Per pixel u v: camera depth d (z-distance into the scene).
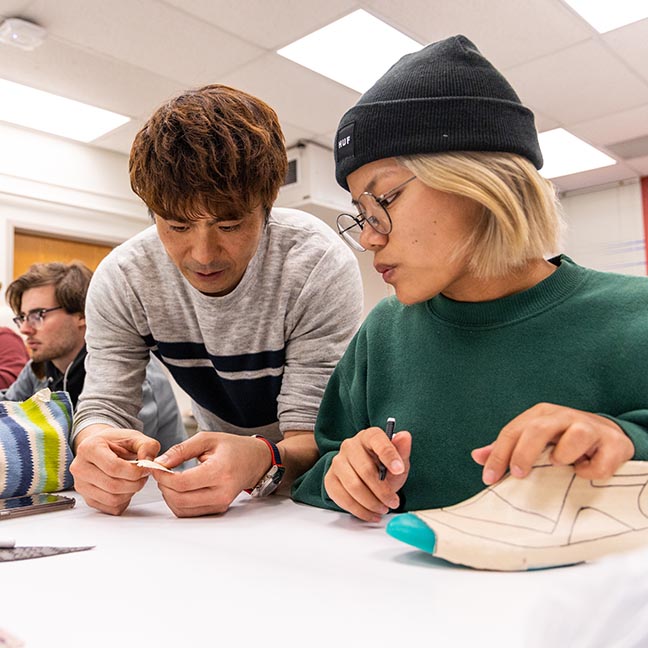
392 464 0.60
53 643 0.35
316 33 2.60
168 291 0.99
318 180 3.78
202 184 0.73
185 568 0.48
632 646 0.40
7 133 3.40
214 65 2.82
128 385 1.00
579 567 0.44
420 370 0.73
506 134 0.63
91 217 3.72
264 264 0.96
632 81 3.11
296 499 0.80
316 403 0.94
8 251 3.39
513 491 0.50
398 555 0.52
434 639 0.34
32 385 1.72
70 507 0.78
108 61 2.77
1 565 0.50
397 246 0.63
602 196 4.80
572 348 0.64
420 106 0.61
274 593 0.42
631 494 0.48
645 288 0.65
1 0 2.33
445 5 2.45
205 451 0.76
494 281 0.69
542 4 2.48
